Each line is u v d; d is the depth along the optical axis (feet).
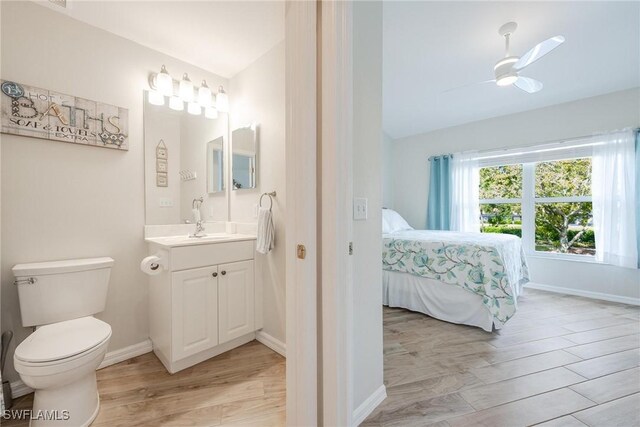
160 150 7.05
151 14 5.76
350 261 3.75
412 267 9.18
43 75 5.37
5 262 4.97
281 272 6.73
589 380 5.38
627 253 9.69
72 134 5.68
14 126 5.04
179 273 5.73
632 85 9.62
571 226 11.35
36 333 4.52
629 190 9.64
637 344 6.81
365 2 4.64
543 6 6.06
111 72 6.26
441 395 4.99
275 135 6.87
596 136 10.35
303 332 3.61
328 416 3.60
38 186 5.33
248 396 5.04
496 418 4.42
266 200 7.13
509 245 8.93
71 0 5.32
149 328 6.75
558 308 9.39
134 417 4.50
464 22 6.59
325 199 3.61
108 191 6.21
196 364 6.10
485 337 7.30
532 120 11.87
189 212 7.54
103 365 5.98
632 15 6.32
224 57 7.35
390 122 13.70
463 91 10.25
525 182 12.32
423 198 15.17
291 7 3.70
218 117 8.20
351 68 3.69
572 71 8.74
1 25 4.95
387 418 4.44
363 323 4.53
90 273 5.36
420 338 7.28
